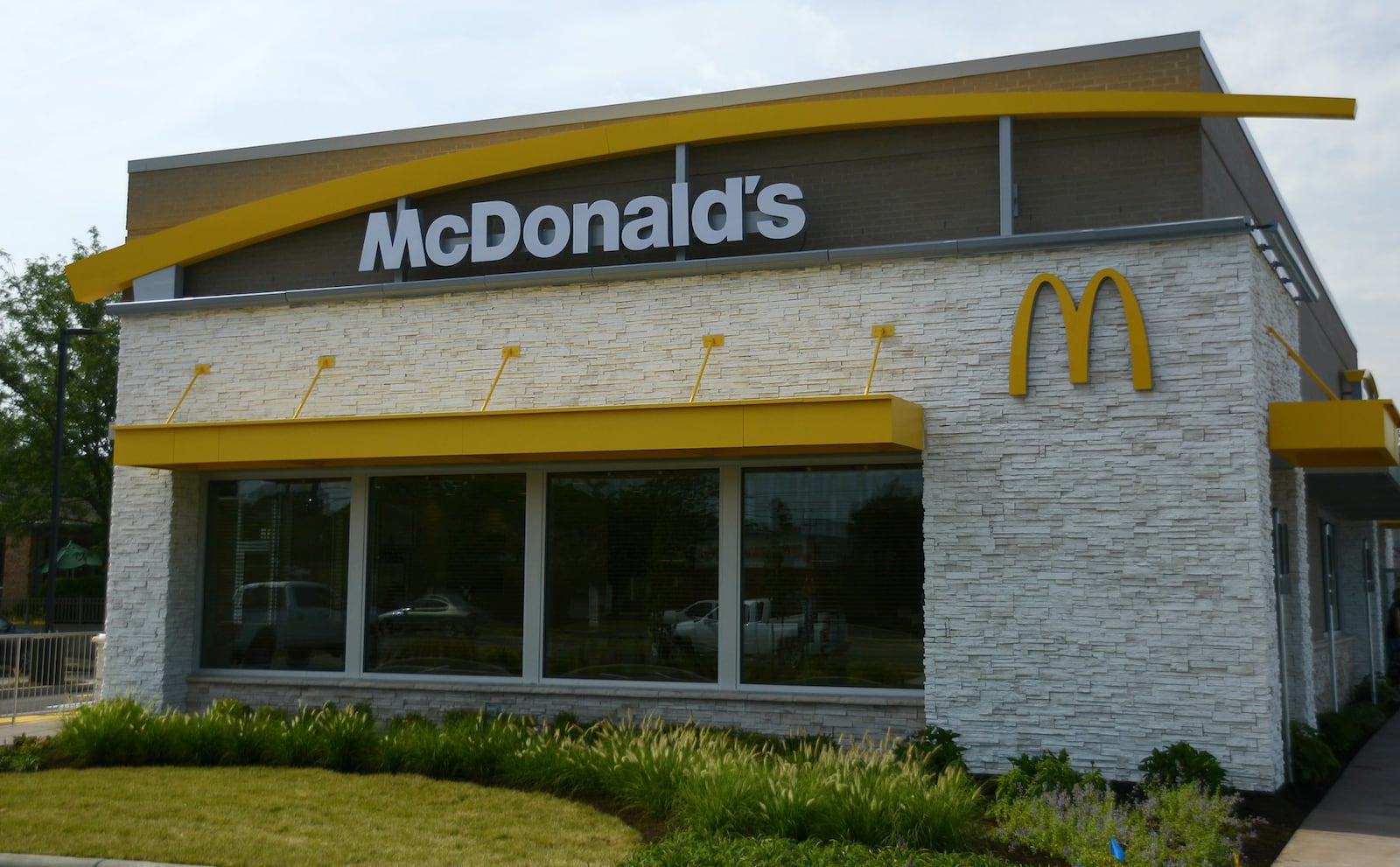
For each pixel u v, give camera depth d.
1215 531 12.24
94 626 43.62
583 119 16.84
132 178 18.97
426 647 15.66
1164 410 12.54
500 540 15.50
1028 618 12.79
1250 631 12.02
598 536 15.02
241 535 16.75
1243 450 12.22
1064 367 12.95
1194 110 13.27
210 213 18.52
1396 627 27.47
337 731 13.04
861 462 13.97
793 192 14.42
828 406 12.48
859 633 13.77
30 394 43.31
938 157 14.31
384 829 10.25
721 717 14.02
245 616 16.59
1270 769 11.83
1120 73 14.41
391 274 16.38
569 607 15.04
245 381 16.47
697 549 14.57
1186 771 11.70
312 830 10.14
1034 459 12.95
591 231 15.24
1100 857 9.25
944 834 9.59
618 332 14.83
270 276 17.05
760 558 14.26
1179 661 12.24
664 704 14.30
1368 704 20.88
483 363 15.38
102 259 17.33
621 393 14.73
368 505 16.12
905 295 13.66
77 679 19.05
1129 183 13.63
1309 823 11.38
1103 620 12.54
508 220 15.41
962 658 12.97
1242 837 10.27
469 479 15.73
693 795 10.23
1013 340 13.12
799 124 14.59
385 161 17.77
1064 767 11.67
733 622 14.24
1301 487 15.08
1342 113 12.77
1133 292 12.77
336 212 16.50
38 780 12.27
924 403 13.41
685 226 14.68
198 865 9.11
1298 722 14.23
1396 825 11.30
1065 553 12.74
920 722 13.27
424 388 15.61
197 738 13.25
